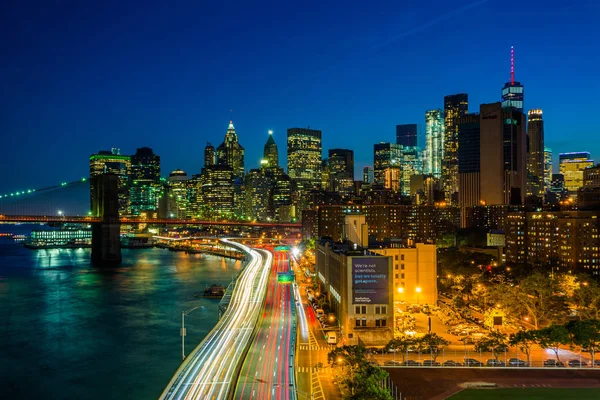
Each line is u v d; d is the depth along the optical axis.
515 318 182.50
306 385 125.62
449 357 143.38
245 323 197.75
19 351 180.00
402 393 117.94
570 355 145.25
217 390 125.25
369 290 165.75
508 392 118.31
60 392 144.00
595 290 183.12
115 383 149.88
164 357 173.00
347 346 130.50
